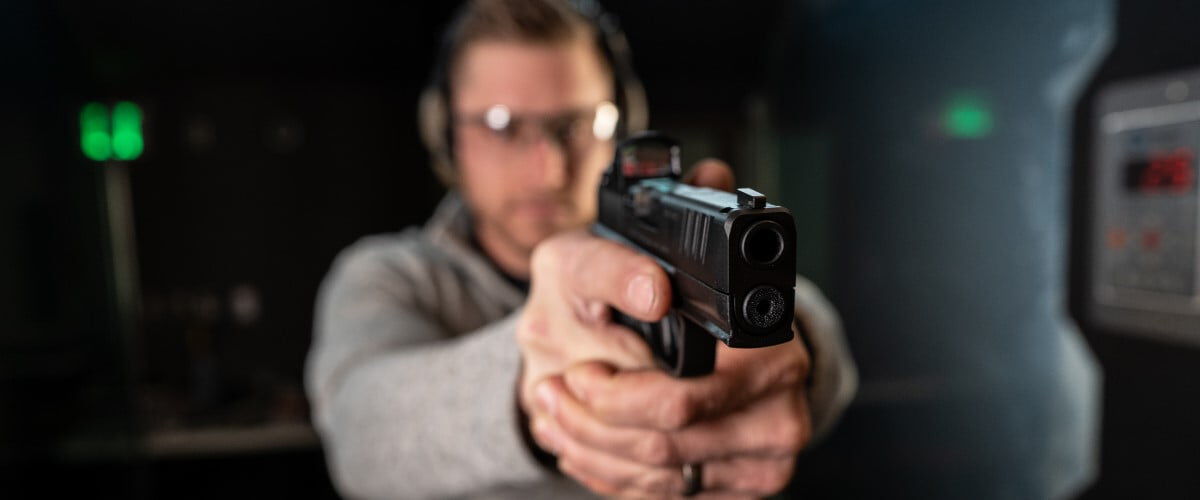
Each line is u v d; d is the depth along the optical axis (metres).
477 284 1.18
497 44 1.08
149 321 2.98
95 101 2.74
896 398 1.56
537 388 0.62
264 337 3.15
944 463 1.39
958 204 1.28
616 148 0.65
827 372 0.68
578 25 1.15
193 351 3.02
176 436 2.48
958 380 1.33
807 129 2.01
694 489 0.60
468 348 0.73
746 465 0.60
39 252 2.44
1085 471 0.98
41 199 2.46
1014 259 1.12
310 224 3.18
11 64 2.34
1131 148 0.86
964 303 1.29
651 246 0.56
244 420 2.58
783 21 2.15
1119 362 0.91
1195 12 0.75
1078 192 0.96
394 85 3.20
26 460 2.32
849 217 1.76
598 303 0.58
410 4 2.95
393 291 1.11
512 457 0.67
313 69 3.07
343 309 1.10
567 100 1.11
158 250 2.98
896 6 1.48
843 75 1.76
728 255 0.40
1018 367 1.13
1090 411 0.97
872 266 1.65
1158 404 0.85
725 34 2.37
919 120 1.40
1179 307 0.80
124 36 2.76
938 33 1.32
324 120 3.15
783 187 2.22
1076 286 0.97
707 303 0.44
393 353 0.93
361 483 0.81
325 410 0.99
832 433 1.92
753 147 2.50
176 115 2.97
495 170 1.13
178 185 3.00
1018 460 1.15
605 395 0.56
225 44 2.89
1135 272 0.87
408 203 3.28
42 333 2.41
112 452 2.48
